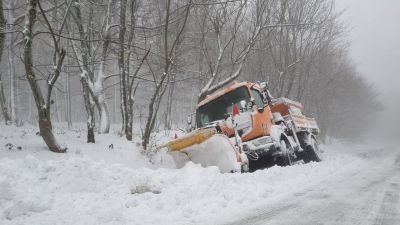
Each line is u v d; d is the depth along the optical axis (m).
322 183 7.75
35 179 6.28
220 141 8.44
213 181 6.79
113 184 6.80
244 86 10.06
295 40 22.14
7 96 34.44
